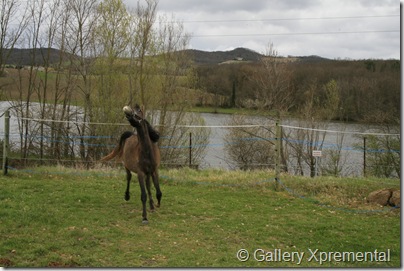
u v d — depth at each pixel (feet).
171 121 82.48
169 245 25.53
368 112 89.45
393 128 81.00
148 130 31.24
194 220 30.94
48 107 76.64
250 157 84.53
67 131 71.82
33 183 39.19
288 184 42.42
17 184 38.40
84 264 21.93
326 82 103.91
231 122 87.56
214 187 42.11
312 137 82.94
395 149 70.49
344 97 97.81
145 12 78.89
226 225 30.04
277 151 41.52
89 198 34.94
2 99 79.41
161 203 34.96
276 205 36.19
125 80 78.43
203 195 38.65
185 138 81.61
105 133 71.56
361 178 47.42
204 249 25.23
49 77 79.30
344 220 32.58
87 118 74.84
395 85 92.94
